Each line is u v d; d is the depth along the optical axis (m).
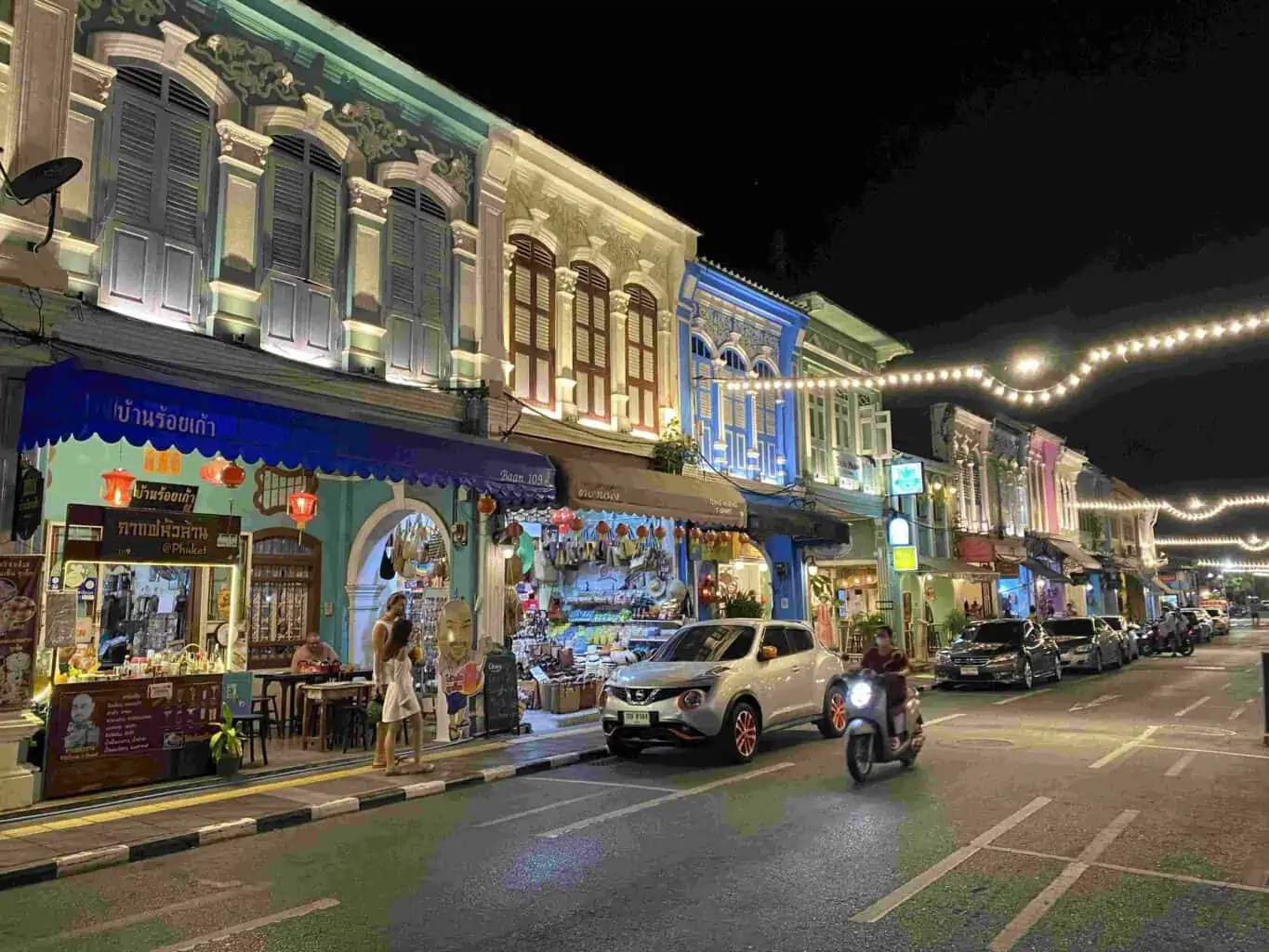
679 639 12.88
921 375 17.75
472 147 14.95
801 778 9.99
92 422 8.39
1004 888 5.98
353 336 12.83
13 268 9.17
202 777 9.88
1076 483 47.97
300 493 13.03
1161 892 5.89
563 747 12.06
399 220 13.73
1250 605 94.88
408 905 5.88
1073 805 8.42
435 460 11.63
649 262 18.64
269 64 12.13
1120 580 52.12
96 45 10.29
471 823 8.21
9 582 8.66
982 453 35.84
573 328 16.69
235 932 5.46
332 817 8.59
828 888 6.00
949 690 20.72
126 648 12.33
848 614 26.86
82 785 9.02
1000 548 33.22
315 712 12.85
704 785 9.77
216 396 9.49
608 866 6.63
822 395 24.55
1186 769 10.20
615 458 17.06
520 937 5.23
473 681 12.85
